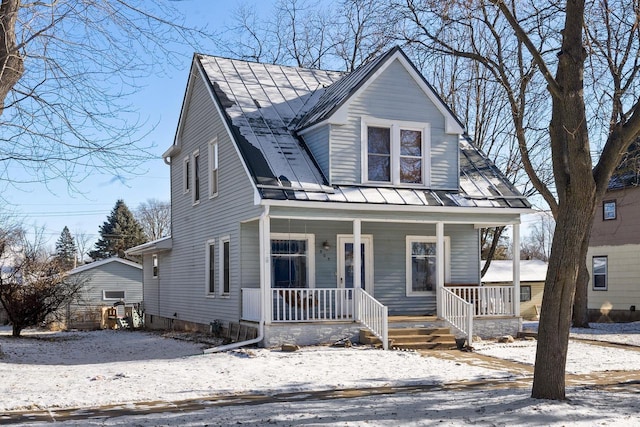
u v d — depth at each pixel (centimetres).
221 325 2138
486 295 2108
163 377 1301
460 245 2230
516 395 1061
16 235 3288
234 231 2027
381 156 1981
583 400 1016
